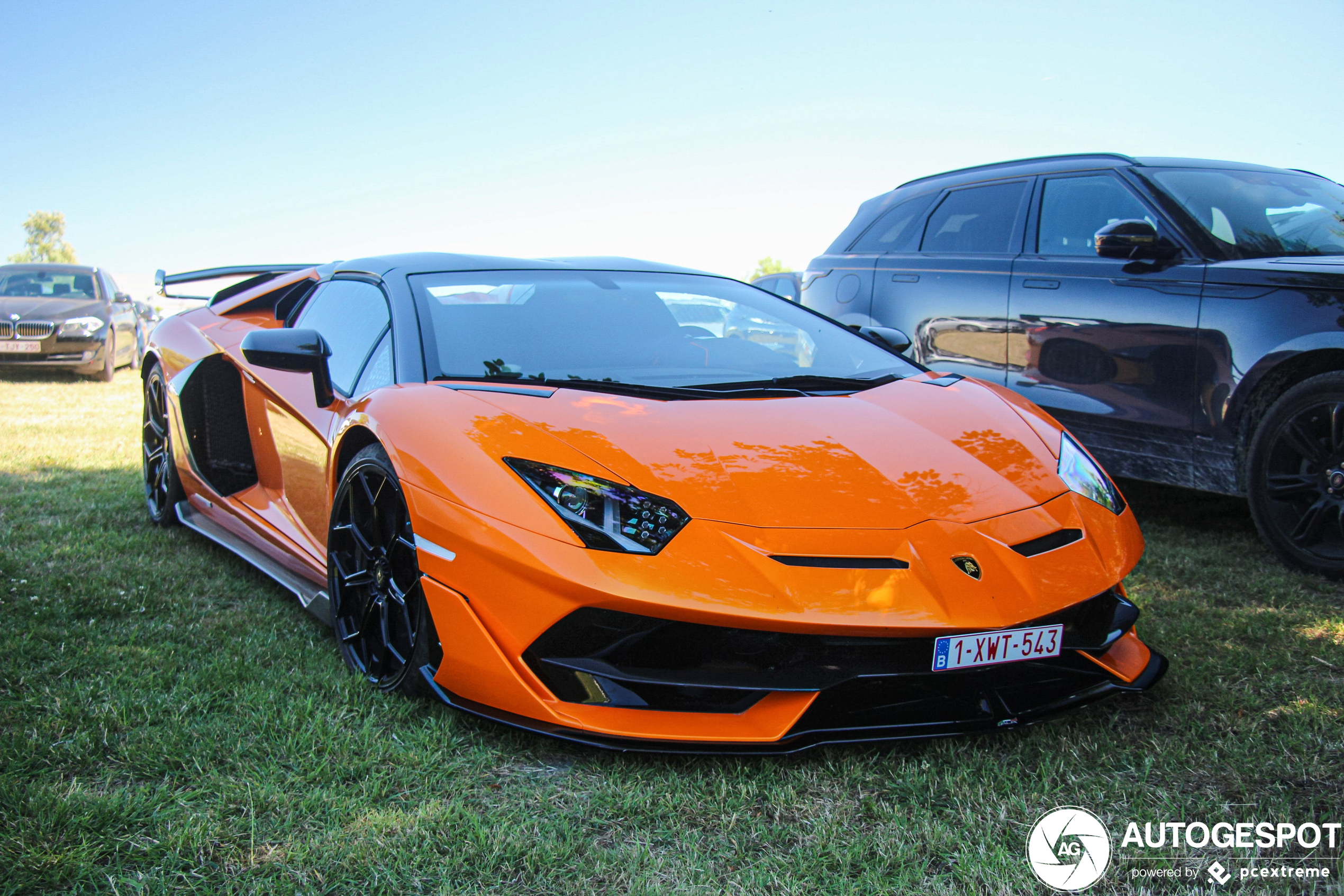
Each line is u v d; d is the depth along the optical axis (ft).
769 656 5.76
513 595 6.00
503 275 9.33
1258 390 10.72
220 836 5.11
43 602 8.91
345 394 8.62
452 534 6.28
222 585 9.83
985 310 13.73
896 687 5.98
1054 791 5.69
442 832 5.19
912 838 5.20
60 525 12.14
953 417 7.54
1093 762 6.03
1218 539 11.79
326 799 5.47
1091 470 7.37
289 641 8.13
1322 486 10.00
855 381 8.36
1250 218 11.89
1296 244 11.55
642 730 5.81
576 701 5.99
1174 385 11.45
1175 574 10.24
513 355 7.95
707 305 9.52
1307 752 6.08
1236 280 10.90
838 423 7.08
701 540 5.80
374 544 7.30
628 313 8.98
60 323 34.09
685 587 5.65
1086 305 12.39
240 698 6.82
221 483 11.12
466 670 6.25
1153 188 12.30
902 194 16.19
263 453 10.30
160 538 11.71
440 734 6.28
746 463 6.33
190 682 7.07
